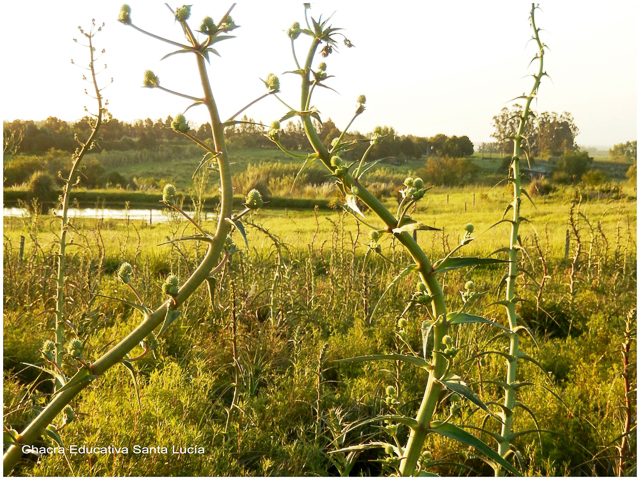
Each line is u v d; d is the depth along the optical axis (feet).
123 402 11.14
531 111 8.50
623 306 20.43
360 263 23.50
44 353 5.40
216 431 10.60
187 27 4.10
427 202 90.68
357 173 4.96
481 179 157.89
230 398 13.50
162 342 14.39
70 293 16.52
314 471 9.95
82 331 13.29
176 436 9.68
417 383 13.57
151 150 226.79
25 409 10.71
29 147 146.72
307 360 14.39
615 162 160.15
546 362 15.43
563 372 15.29
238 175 122.83
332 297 20.54
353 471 10.91
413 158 224.74
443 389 5.04
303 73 4.99
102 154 207.41
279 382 14.14
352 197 4.76
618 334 17.28
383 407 11.92
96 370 4.09
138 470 8.80
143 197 112.16
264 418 11.98
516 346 8.25
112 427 9.86
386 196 109.19
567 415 11.72
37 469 8.39
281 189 119.96
